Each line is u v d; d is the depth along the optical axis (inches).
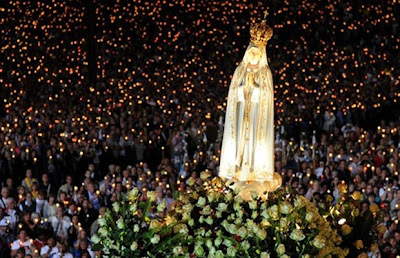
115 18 3481.8
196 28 3511.3
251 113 973.2
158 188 1745.8
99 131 2367.1
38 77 2947.8
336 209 939.3
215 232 875.4
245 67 975.6
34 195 1868.8
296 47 3326.8
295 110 2600.9
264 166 976.3
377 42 3427.7
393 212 1784.0
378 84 2955.2
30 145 2220.7
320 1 3634.4
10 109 2539.4
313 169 2030.0
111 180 1936.5
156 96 2763.3
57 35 3270.2
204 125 2369.6
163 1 3521.2
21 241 1680.6
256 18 3540.8
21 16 3339.1
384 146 2169.0
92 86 2893.7
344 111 2684.5
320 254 850.8
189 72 3120.1
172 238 863.7
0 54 3085.6
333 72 3078.2
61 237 1723.7
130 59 3154.5
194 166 2143.2
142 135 2356.1
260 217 871.7
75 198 1891.0
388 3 3627.0
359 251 919.0
